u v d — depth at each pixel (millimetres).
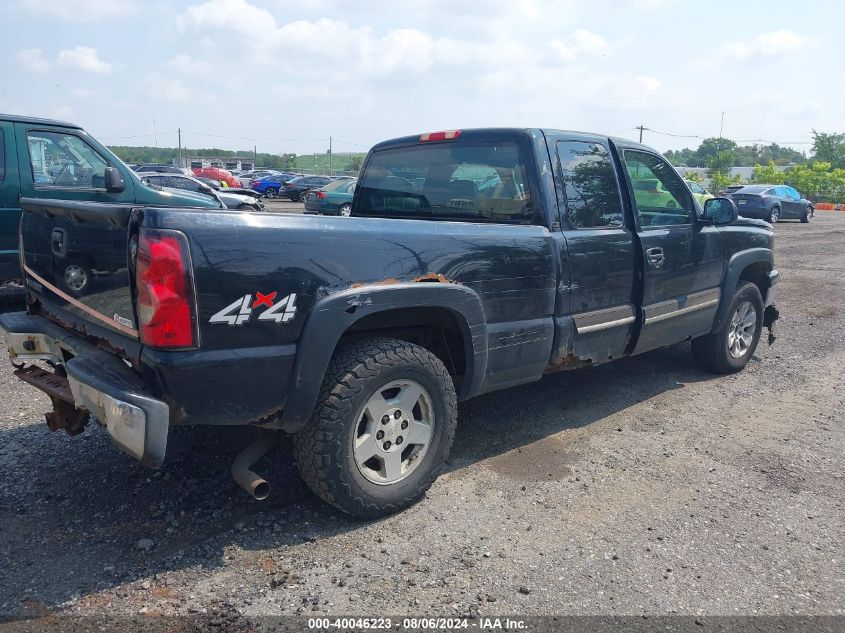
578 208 4379
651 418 4953
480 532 3316
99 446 4133
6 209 7145
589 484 3869
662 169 5168
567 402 5238
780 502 3732
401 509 3475
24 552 3031
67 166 7613
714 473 4070
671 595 2873
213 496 3559
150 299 2686
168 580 2859
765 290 6449
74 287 3316
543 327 4086
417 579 2918
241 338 2873
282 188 36188
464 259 3623
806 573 3068
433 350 4004
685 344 7105
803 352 6996
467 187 4535
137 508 3424
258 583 2857
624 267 4637
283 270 2949
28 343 3678
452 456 4195
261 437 3404
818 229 24141
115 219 2854
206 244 2764
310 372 3031
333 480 3178
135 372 2914
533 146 4195
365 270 3215
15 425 4441
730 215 5258
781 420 5000
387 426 3355
